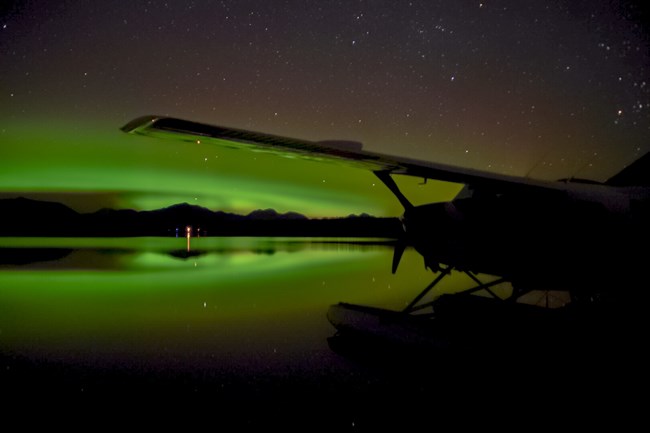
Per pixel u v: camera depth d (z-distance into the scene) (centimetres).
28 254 2189
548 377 402
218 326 618
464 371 421
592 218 493
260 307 766
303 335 568
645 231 475
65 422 312
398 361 461
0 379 401
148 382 393
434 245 588
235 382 396
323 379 404
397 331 537
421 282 1119
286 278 1208
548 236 513
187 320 658
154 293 939
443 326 559
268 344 525
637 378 392
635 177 604
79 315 699
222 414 327
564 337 473
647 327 480
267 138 387
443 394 371
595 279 505
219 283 1103
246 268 1492
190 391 372
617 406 345
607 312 520
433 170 466
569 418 324
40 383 389
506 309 560
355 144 484
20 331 587
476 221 559
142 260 1827
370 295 898
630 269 484
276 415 326
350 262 1733
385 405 347
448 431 302
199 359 463
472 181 487
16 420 315
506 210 540
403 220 609
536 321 518
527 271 535
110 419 317
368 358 470
